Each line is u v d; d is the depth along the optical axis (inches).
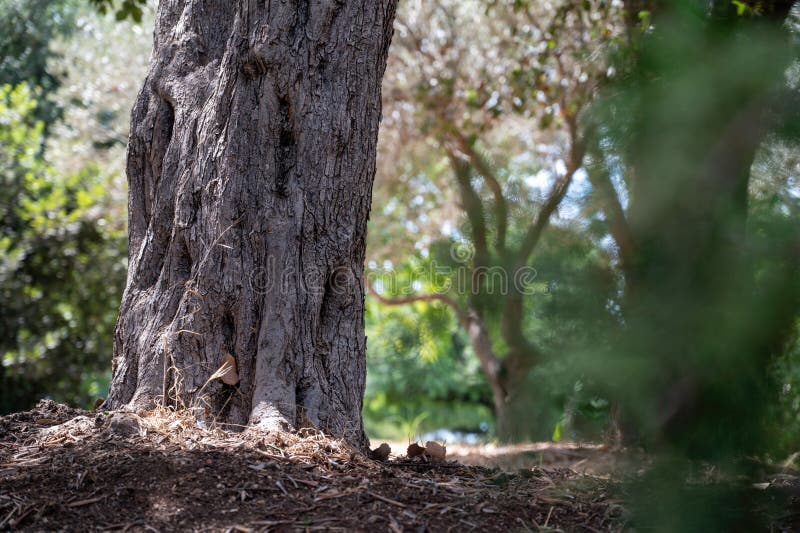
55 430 113.5
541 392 80.7
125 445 106.0
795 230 64.8
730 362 63.9
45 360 361.4
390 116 393.1
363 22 129.0
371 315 590.2
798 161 67.7
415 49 369.7
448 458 234.5
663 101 67.2
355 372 130.0
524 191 96.8
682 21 69.1
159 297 127.4
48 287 377.7
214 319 123.0
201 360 122.3
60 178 392.2
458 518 95.6
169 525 88.5
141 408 119.7
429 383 610.2
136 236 137.9
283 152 127.0
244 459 104.2
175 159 131.4
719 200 65.6
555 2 335.0
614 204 71.2
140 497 93.7
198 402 120.0
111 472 98.3
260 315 123.0
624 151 69.6
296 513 92.3
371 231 450.0
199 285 123.5
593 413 146.4
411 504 98.2
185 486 96.1
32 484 96.1
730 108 66.6
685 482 91.6
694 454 68.1
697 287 64.8
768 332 63.6
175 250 127.9
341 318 129.1
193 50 137.6
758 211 68.4
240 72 126.1
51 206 373.7
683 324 63.9
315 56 125.9
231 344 123.6
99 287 384.5
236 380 121.3
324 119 126.0
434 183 446.3
